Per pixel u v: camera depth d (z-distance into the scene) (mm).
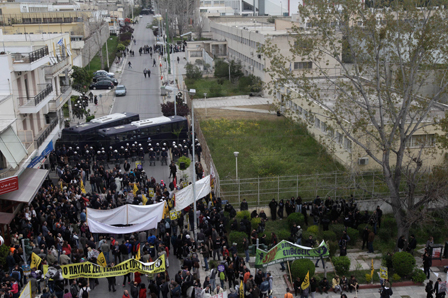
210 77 74562
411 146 32406
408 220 23797
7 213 23359
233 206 28859
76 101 54812
